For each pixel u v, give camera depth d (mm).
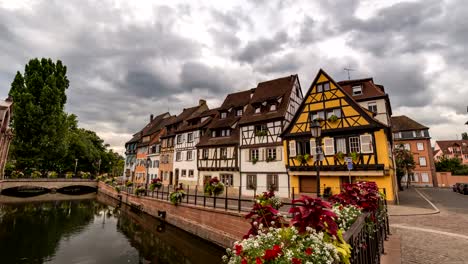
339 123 17219
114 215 21359
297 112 19344
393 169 19578
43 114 34031
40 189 39750
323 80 18562
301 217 2408
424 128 40125
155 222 17844
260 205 3424
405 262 5398
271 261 1965
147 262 10625
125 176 51156
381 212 5547
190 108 36625
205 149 26312
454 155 59219
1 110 27719
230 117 26250
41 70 35656
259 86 25781
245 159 22375
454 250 6277
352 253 2643
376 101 18984
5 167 32938
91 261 10773
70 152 44969
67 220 19016
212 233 12203
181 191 16250
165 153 34781
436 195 23578
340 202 4562
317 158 7613
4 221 17609
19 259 10828
